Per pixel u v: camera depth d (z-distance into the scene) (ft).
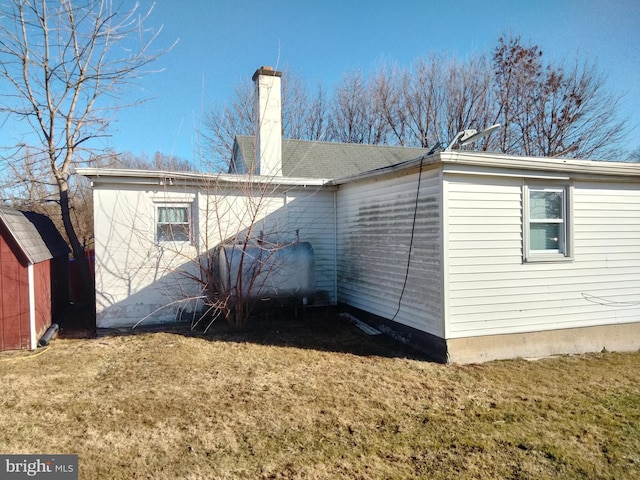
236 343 22.82
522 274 21.08
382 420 13.67
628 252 23.39
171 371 18.17
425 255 21.06
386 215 24.84
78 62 33.01
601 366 19.83
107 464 10.90
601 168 21.88
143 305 26.84
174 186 27.32
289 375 17.84
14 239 21.30
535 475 10.66
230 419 13.60
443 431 12.96
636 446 12.18
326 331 25.80
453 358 19.69
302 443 12.12
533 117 75.10
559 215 22.07
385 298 25.04
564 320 21.91
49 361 19.66
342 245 30.89
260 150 33.35
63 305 32.07
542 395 16.02
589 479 10.54
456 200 19.80
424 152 47.73
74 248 33.55
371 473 10.65
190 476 10.42
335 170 39.81
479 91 80.94
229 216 28.78
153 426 13.06
